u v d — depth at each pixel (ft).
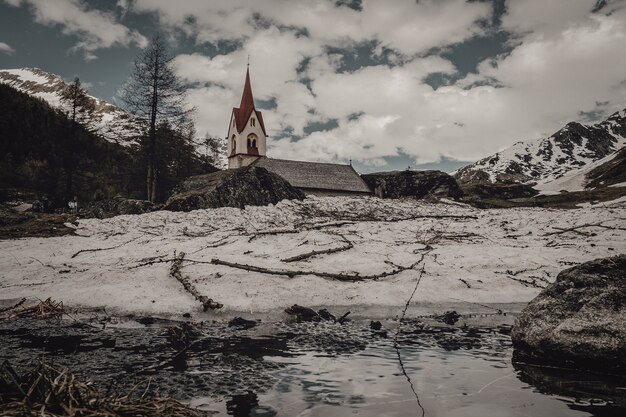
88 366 19.90
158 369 19.56
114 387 17.01
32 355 21.57
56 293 35.76
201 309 32.99
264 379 18.17
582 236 66.85
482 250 55.36
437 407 14.92
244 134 229.86
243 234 62.85
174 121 136.36
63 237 64.23
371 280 42.24
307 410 14.74
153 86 130.41
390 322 31.14
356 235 65.05
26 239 62.39
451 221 82.12
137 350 22.86
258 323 30.25
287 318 31.86
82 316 31.14
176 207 87.86
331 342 25.03
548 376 18.56
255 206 91.30
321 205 96.27
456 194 161.27
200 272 41.73
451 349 23.43
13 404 11.57
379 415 14.19
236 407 15.01
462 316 33.24
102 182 143.23
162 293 35.94
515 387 17.11
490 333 27.71
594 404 15.17
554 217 82.99
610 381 17.90
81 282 38.75
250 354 22.24
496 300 38.04
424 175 162.91
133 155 161.79
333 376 18.60
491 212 94.53
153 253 51.96
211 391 16.69
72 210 100.48
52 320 30.04
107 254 52.31
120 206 88.02
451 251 54.90
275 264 46.32
